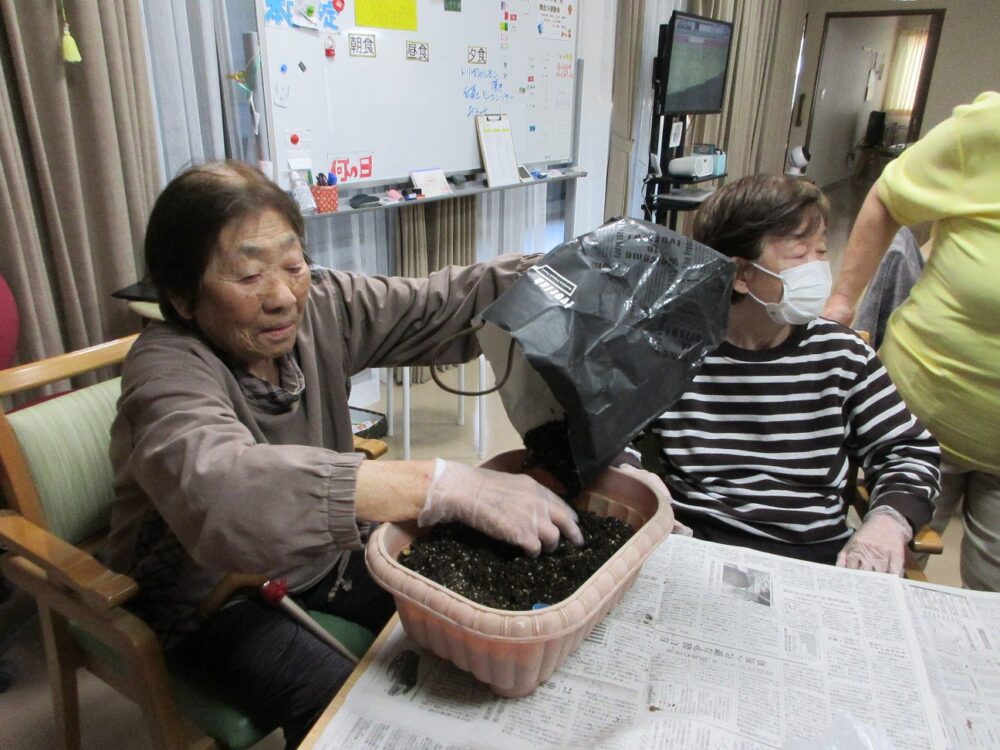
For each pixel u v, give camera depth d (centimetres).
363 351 117
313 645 99
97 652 106
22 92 157
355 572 117
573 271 73
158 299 93
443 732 65
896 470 115
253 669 95
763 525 115
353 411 282
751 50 527
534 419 84
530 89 325
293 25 216
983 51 623
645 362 70
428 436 283
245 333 89
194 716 95
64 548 92
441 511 72
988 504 140
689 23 401
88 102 168
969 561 146
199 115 208
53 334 171
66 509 107
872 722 67
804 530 114
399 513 72
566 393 67
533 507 73
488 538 75
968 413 133
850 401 117
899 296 175
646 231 78
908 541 106
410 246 291
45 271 169
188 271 84
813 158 809
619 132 418
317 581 114
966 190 125
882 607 83
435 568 70
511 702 68
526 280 72
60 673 110
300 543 69
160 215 84
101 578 86
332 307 112
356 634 109
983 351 127
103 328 186
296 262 88
